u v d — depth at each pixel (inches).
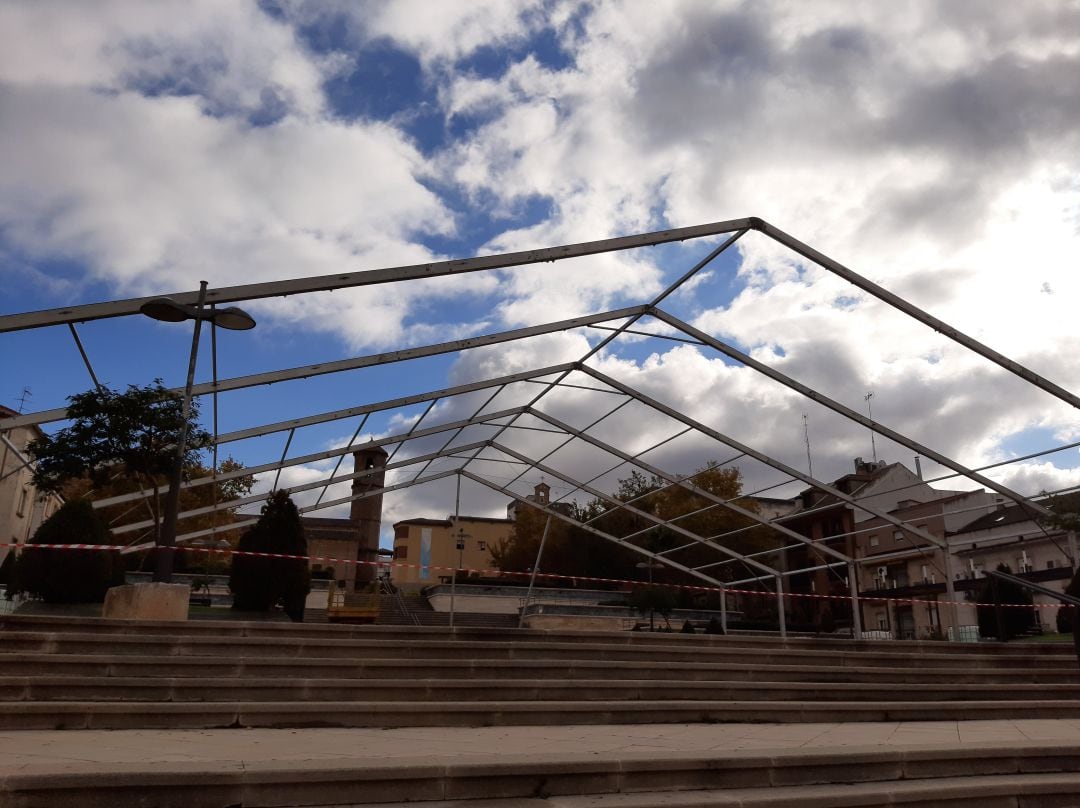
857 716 305.1
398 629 390.0
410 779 168.1
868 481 1850.4
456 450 887.7
